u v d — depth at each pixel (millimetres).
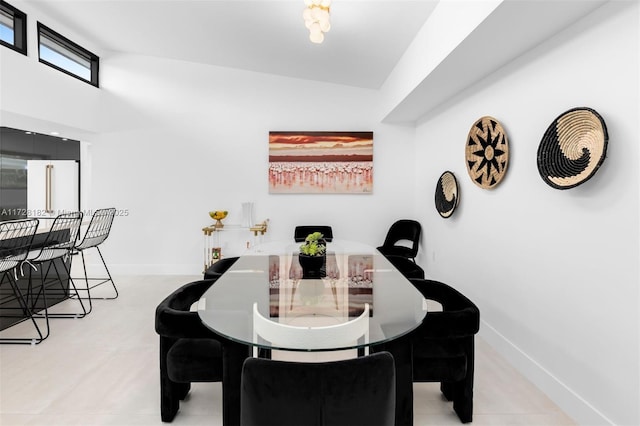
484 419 1888
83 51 4438
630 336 1604
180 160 4793
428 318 1631
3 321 3031
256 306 1633
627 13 1605
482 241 2963
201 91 4758
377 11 2836
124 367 2416
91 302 3732
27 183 5293
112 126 4750
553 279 2100
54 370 2371
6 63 3340
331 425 1079
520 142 2414
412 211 4816
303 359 2436
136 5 3459
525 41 2188
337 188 4762
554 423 1874
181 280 4594
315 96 4766
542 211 2195
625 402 1632
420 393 2154
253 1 3025
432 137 4141
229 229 4723
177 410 1939
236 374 1649
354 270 2371
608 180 1711
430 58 2791
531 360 2283
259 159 4797
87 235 3762
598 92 1770
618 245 1660
